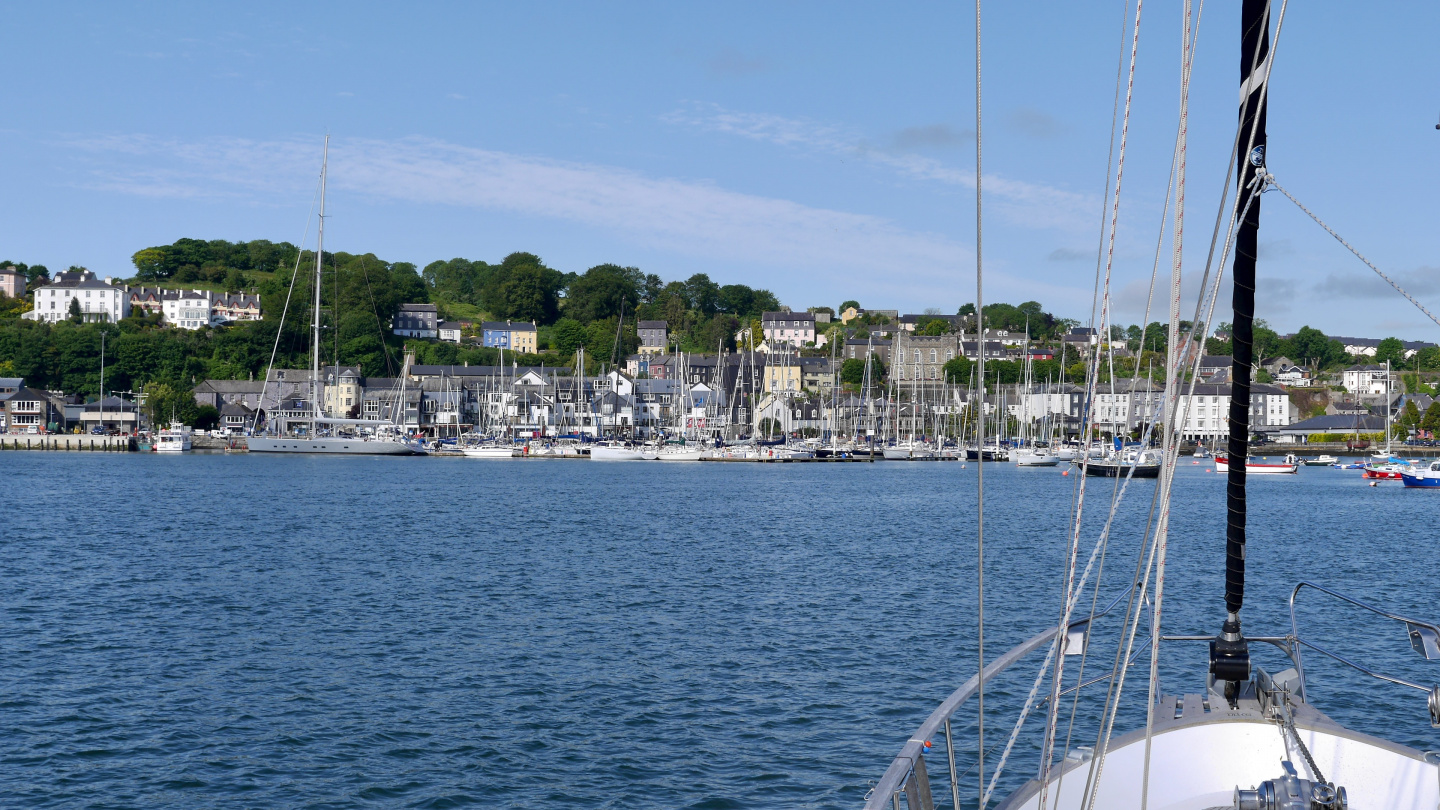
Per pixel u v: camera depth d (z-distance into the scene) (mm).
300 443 171250
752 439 190125
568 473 140625
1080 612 36156
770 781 20656
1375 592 44500
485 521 71562
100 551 53469
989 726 22891
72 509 78312
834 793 20047
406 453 178000
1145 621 26344
